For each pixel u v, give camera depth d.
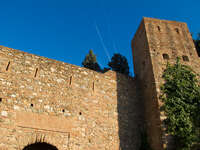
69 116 14.38
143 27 20.52
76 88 15.69
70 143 13.60
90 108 15.46
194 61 18.61
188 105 14.70
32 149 14.28
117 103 16.91
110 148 14.77
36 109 13.53
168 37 19.86
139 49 20.59
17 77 13.95
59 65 15.96
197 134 13.38
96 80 16.94
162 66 17.67
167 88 16.02
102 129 15.15
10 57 14.38
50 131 13.33
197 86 15.97
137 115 17.22
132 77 19.20
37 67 15.01
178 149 13.65
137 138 16.17
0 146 11.66
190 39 20.39
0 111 12.47
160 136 14.37
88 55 30.66
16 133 12.34
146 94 17.48
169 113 14.72
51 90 14.67
